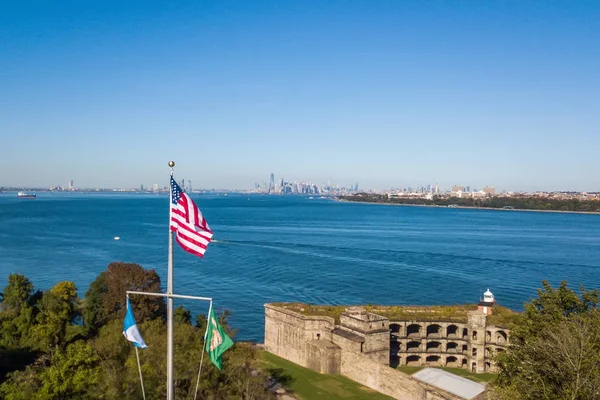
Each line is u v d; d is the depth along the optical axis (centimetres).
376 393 8100
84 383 5528
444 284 17462
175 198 3709
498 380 6078
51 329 8606
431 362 10094
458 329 10075
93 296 10288
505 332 9381
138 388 5794
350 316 9231
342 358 9019
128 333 3700
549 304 6300
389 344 9231
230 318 13038
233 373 6712
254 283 17062
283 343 10125
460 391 6981
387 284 17300
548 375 5212
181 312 9931
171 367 3572
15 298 9800
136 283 10356
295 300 14925
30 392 5475
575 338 5091
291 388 8275
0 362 7881
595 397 4672
